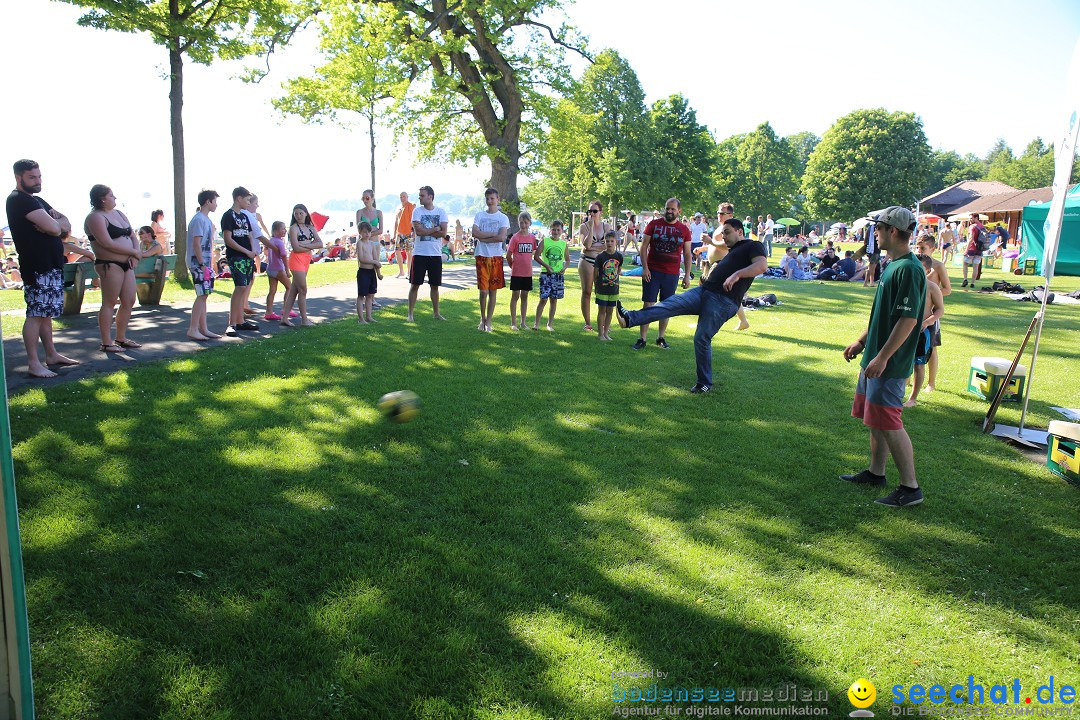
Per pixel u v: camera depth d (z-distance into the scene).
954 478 4.96
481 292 10.00
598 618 3.07
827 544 3.88
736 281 6.83
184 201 14.64
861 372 4.70
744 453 5.32
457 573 3.38
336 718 2.46
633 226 32.62
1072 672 2.84
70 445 4.78
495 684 2.63
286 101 22.48
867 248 20.98
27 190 6.38
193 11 14.16
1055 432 5.14
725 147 86.31
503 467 4.81
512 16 21.58
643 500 4.36
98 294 13.08
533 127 23.84
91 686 2.56
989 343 10.89
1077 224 24.17
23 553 3.38
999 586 3.49
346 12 20.34
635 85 50.25
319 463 4.71
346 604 3.09
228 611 3.01
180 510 3.92
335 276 17.47
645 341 9.80
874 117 66.19
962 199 64.25
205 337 8.69
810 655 2.88
